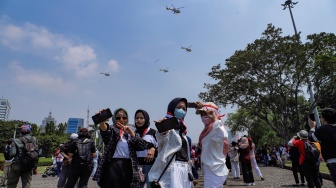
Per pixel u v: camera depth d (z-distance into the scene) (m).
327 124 4.62
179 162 3.87
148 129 5.49
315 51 23.66
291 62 24.42
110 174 3.85
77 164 6.14
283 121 28.09
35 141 6.90
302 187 8.91
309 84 23.61
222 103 28.34
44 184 12.03
